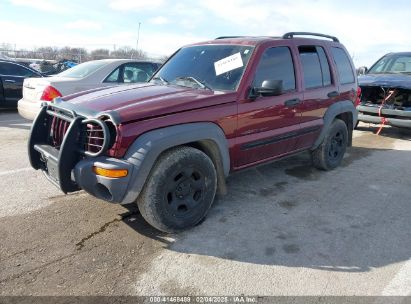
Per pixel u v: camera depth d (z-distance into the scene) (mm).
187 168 3371
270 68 4191
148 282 2762
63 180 3141
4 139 6875
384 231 3664
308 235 3535
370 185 4977
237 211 4012
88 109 3277
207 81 4043
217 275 2875
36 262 2951
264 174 5293
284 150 4609
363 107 8242
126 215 3807
